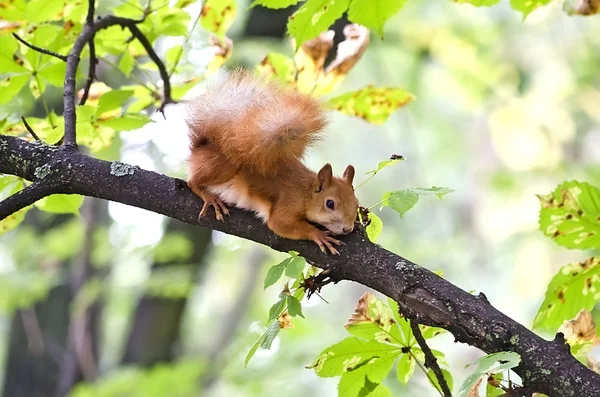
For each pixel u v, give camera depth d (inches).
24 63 277.7
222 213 228.2
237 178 253.6
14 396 628.1
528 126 847.1
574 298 247.0
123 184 221.9
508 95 845.2
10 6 277.0
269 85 267.3
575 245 242.2
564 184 237.3
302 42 239.9
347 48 297.1
